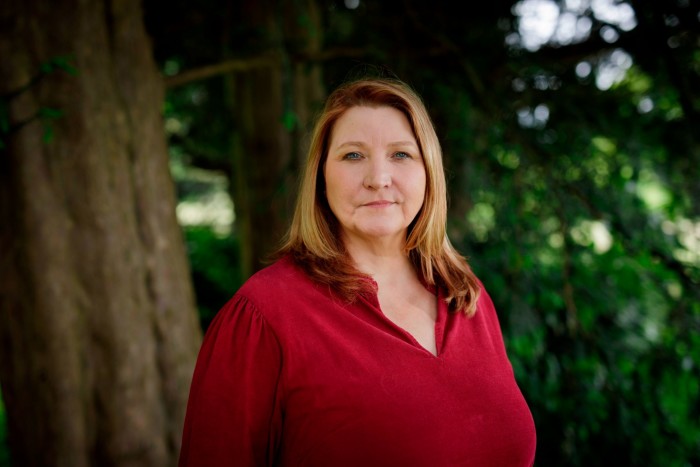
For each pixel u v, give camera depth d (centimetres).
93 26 202
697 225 285
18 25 189
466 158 296
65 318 195
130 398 206
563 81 295
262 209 366
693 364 254
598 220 271
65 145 195
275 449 105
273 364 99
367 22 304
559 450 265
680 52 262
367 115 107
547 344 288
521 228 287
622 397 266
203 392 101
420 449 95
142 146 216
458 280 121
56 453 195
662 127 291
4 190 192
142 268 212
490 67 292
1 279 196
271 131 374
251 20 289
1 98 177
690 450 261
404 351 101
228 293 554
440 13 294
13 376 199
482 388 106
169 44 255
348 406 95
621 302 292
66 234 196
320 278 106
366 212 106
